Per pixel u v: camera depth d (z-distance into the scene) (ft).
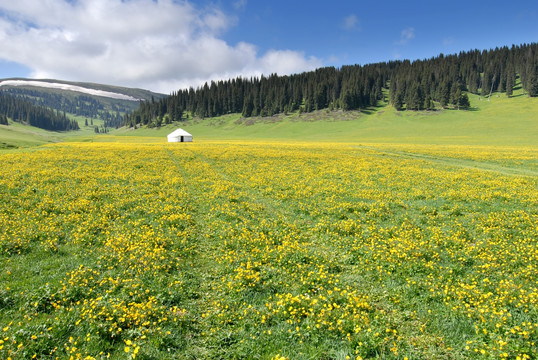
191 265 37.42
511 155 168.45
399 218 57.52
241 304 28.60
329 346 23.03
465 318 25.76
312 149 210.18
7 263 34.68
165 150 189.57
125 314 24.82
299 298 28.55
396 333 24.26
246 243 43.75
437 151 192.34
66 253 38.47
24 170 91.91
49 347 21.91
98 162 120.37
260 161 141.59
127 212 57.26
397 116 555.69
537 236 45.78
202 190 80.43
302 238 47.42
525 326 23.80
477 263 37.32
